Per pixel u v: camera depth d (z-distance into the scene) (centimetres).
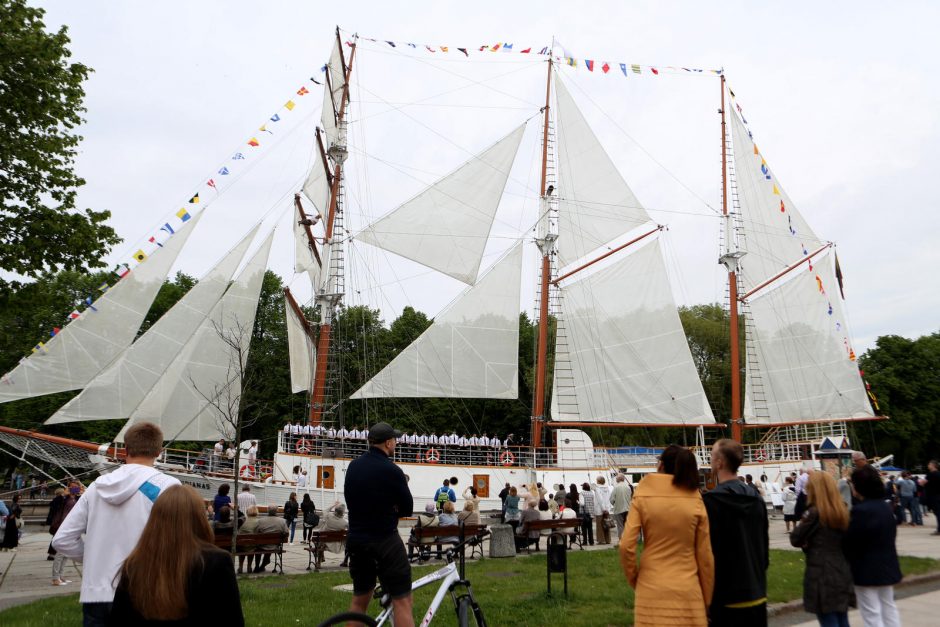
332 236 4403
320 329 4250
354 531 702
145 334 3119
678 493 619
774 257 5238
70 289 5472
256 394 3375
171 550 391
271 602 1185
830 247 5009
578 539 2336
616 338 4681
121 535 557
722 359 6850
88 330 2989
